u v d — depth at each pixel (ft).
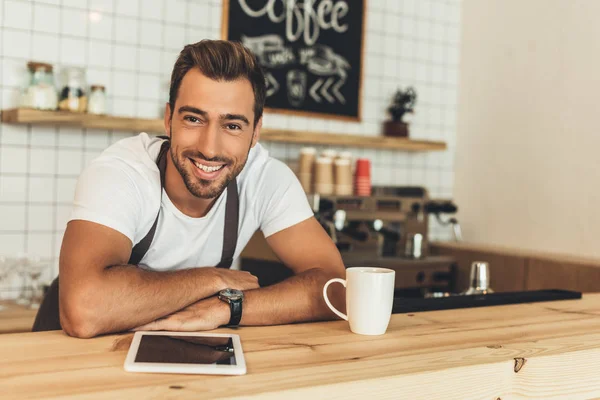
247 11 11.50
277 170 6.01
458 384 3.33
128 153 5.32
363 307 4.08
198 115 4.75
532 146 11.94
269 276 10.46
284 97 11.87
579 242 10.96
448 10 13.69
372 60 12.87
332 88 12.40
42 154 9.91
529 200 11.95
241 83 4.76
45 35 9.86
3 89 9.60
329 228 10.90
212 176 4.93
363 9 12.67
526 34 12.14
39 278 9.52
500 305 5.39
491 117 12.84
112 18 10.38
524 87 12.15
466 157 13.41
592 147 10.80
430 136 13.64
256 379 3.06
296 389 2.92
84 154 10.25
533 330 4.35
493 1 12.89
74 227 4.74
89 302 4.08
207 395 2.81
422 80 13.48
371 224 11.55
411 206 12.04
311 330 4.26
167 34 10.85
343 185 11.44
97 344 3.75
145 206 5.22
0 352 3.46
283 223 5.84
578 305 5.46
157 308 4.27
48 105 9.34
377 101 12.97
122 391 2.82
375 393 3.10
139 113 10.68
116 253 4.68
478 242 13.03
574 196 11.09
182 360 3.27
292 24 11.93
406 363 3.40
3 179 9.64
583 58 11.02
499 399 3.49
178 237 5.49
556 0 11.54
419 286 11.24
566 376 3.72
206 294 4.58
